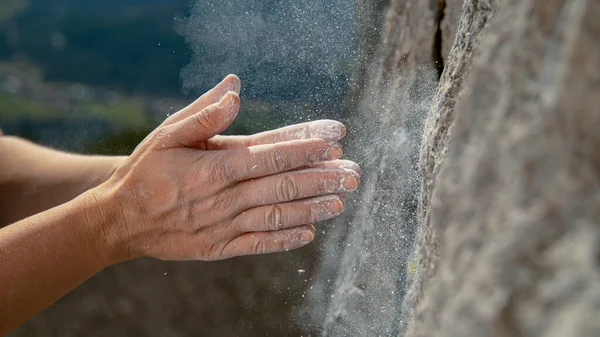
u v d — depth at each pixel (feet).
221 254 1.92
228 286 3.16
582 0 0.97
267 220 1.84
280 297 3.03
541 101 1.00
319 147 1.78
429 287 1.22
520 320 0.88
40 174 2.43
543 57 1.04
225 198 1.83
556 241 0.89
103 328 3.45
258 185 1.81
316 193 1.81
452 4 2.09
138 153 1.90
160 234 1.90
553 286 0.86
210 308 3.23
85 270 1.91
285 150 1.78
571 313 0.81
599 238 0.85
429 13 2.14
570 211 0.89
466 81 1.32
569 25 0.99
